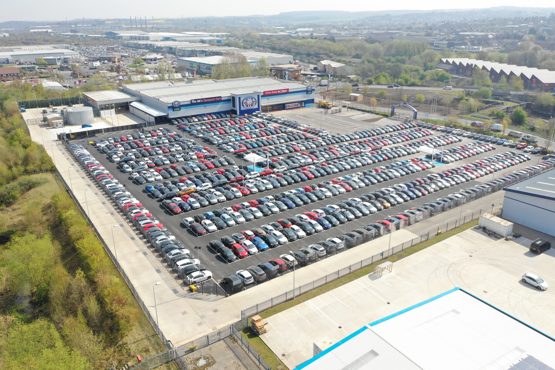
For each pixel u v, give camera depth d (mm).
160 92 147125
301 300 50906
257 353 41688
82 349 41500
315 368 33875
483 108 166625
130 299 50281
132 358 41750
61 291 51188
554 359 34875
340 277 55531
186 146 108688
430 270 56938
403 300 50812
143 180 85750
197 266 56438
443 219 72250
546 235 66688
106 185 82188
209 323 46656
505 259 59625
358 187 85500
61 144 111688
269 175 89750
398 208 76375
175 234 66125
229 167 95062
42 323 46375
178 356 41188
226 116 140000
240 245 61281
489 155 107625
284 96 154875
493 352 35594
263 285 53844
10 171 93688
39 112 145625
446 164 100750
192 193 80375
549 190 69062
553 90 189250
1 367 39344
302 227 67438
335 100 180000
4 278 54625
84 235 59750
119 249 61094
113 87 185500
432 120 144875
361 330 38156
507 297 51250
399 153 106000
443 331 38000
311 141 114000
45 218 73750
